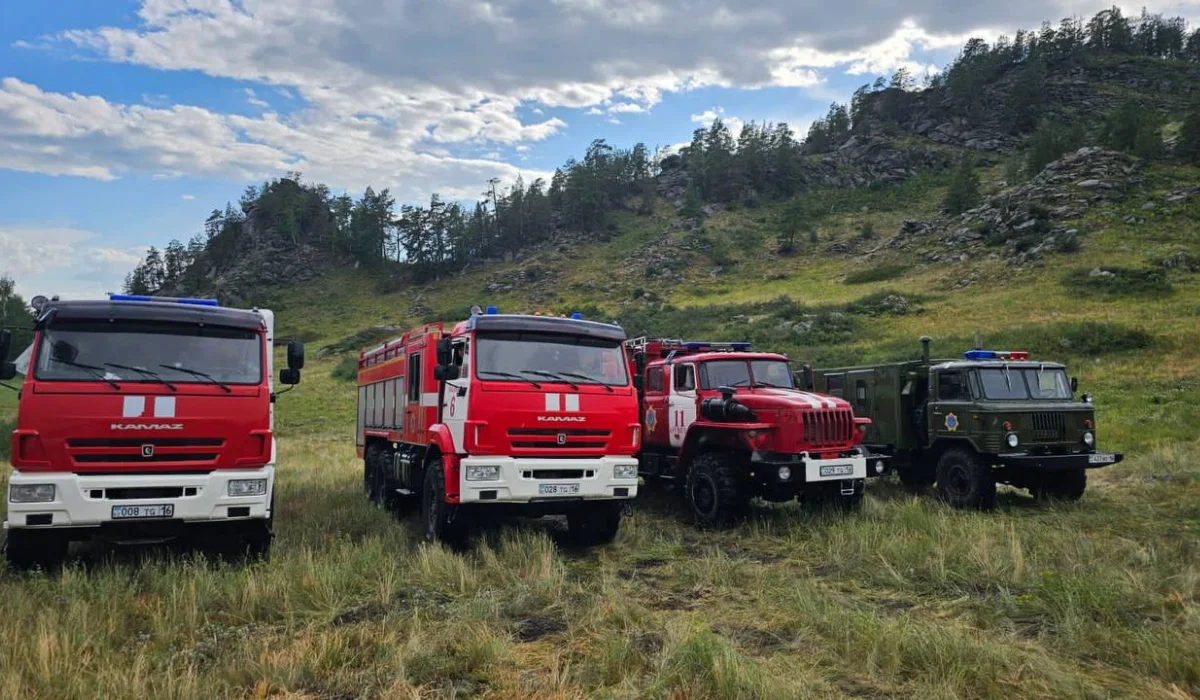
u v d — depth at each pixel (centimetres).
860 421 1056
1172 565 709
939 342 3731
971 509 1094
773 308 6688
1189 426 1739
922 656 493
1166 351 2912
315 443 2434
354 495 1247
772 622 594
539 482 830
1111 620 562
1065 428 1127
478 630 554
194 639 545
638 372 1251
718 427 1042
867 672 483
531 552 790
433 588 695
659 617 604
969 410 1134
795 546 866
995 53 18388
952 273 6744
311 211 18638
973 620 593
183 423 726
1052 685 455
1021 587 666
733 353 1163
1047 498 1153
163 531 730
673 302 9531
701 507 1029
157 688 444
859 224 13000
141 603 626
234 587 650
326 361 7488
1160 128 10119
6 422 2655
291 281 16288
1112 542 828
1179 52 18162
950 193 10406
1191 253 5316
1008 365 1173
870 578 721
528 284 13175
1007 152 14800
